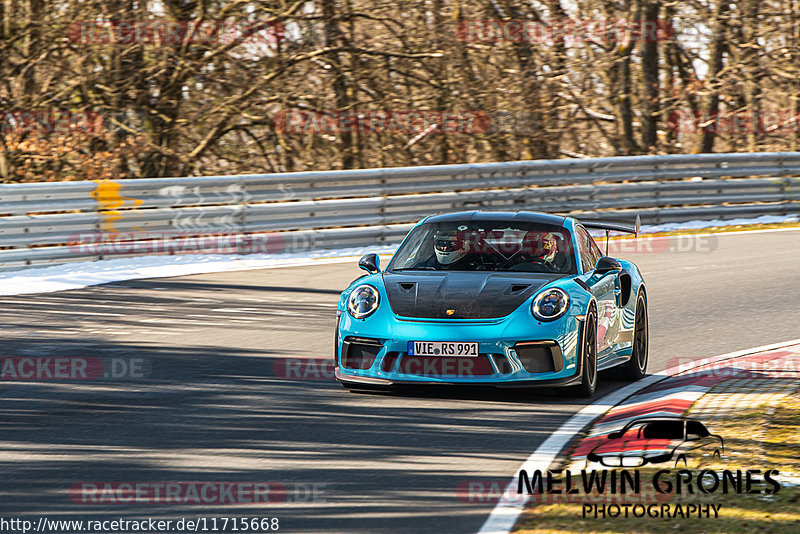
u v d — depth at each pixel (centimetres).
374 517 1554
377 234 5462
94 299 3834
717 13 8188
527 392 2525
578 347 2416
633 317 2775
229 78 6931
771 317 3594
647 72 8175
